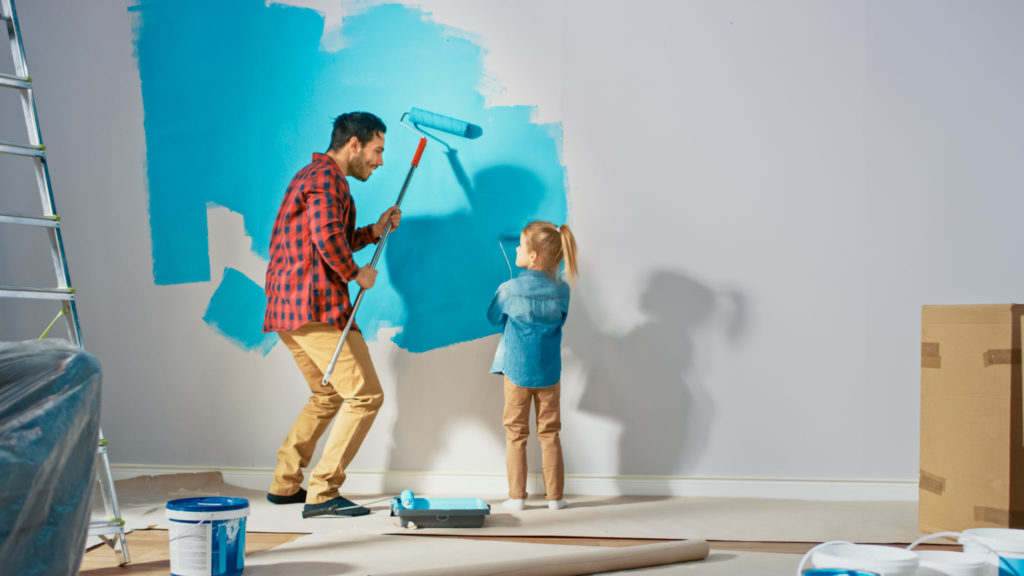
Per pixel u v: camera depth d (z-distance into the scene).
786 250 2.71
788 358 2.70
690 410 2.71
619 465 2.72
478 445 2.74
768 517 2.37
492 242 2.77
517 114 2.77
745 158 2.72
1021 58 2.66
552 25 2.77
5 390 1.35
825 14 2.72
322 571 1.75
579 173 2.75
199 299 2.83
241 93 2.84
